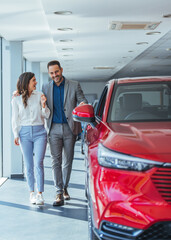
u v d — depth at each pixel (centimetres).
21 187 572
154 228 204
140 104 306
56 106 432
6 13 592
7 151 694
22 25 673
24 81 423
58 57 1187
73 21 667
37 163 440
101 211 214
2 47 743
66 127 436
